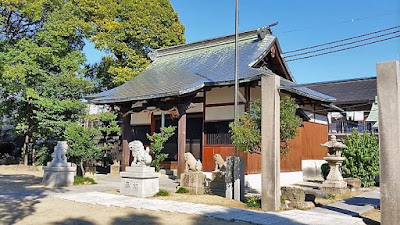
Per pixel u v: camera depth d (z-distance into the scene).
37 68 21.19
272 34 18.22
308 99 17.53
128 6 24.69
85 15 24.69
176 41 25.89
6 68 20.08
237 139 10.13
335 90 29.39
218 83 14.06
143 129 19.48
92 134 16.62
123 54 25.05
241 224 7.78
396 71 7.48
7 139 31.28
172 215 8.66
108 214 8.73
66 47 23.28
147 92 15.55
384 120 7.54
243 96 14.96
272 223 7.75
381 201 7.45
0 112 24.47
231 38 19.44
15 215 8.38
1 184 15.12
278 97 9.62
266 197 9.44
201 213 8.78
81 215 8.56
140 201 10.70
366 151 16.09
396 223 7.20
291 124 9.88
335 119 26.84
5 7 21.66
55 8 23.23
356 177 16.05
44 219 8.02
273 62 17.86
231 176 11.37
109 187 14.36
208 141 15.97
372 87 28.44
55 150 15.35
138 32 24.64
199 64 18.66
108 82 26.56
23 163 25.67
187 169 13.48
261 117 9.74
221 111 15.73
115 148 21.28
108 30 23.78
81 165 16.92
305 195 11.06
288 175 16.92
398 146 7.32
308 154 18.73
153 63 22.23
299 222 7.92
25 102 23.58
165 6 26.31
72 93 22.06
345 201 11.55
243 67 15.26
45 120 20.59
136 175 11.80
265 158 9.55
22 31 24.42
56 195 11.79
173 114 15.23
